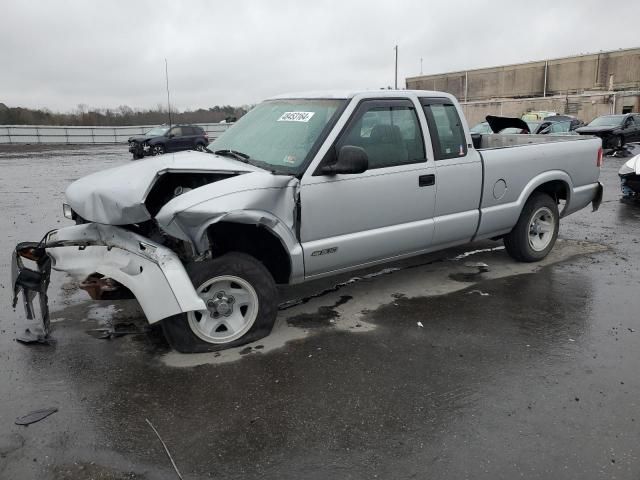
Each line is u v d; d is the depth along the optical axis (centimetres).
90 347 416
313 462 282
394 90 484
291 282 438
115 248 396
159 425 314
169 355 401
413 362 388
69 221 925
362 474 273
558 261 631
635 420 316
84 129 4338
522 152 573
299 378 366
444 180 506
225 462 282
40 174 1808
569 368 378
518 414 323
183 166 389
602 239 739
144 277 374
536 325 451
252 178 391
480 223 548
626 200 1036
